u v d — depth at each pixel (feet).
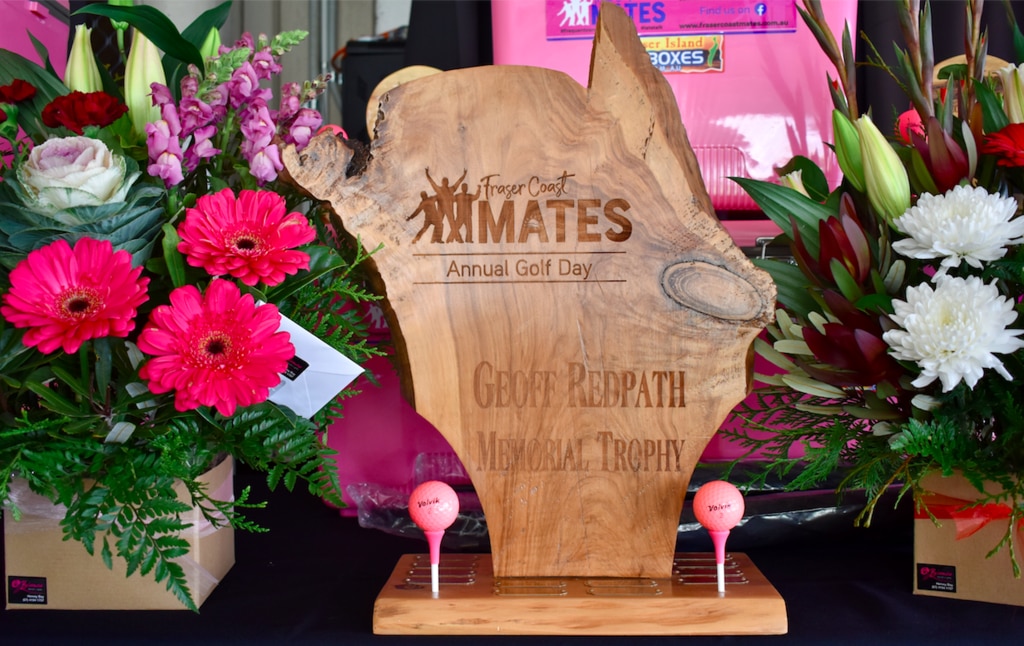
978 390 2.17
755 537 2.60
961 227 2.04
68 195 1.94
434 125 2.24
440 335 2.26
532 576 2.28
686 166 2.23
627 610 2.06
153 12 2.20
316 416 2.31
